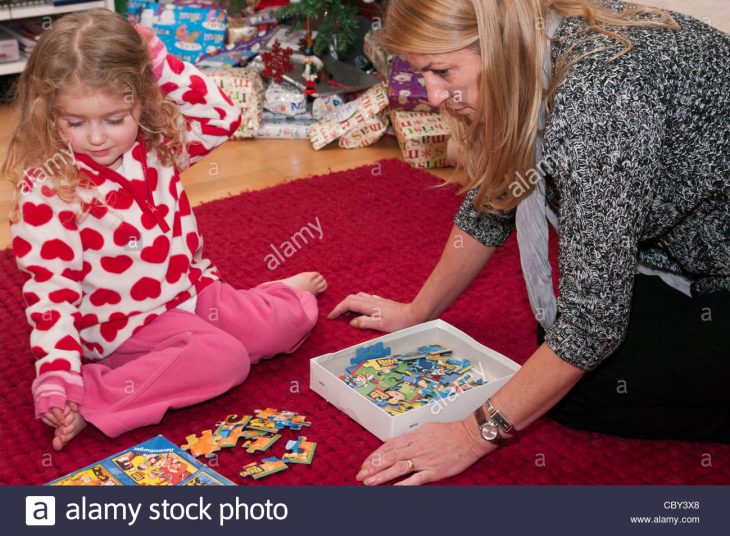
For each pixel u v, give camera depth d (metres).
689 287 1.45
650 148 1.10
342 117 2.88
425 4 1.11
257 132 2.91
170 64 1.54
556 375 1.22
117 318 1.52
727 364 1.33
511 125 1.16
